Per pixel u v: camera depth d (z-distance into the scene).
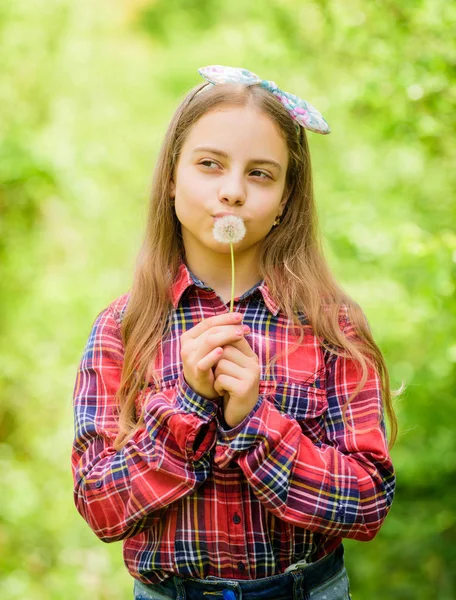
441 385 3.81
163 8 7.28
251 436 1.36
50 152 4.75
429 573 3.99
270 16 4.14
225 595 1.39
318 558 1.47
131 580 4.03
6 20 4.93
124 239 5.05
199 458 1.39
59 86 5.24
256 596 1.40
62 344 4.67
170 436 1.39
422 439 4.18
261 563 1.41
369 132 4.04
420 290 3.29
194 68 6.11
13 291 4.76
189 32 6.98
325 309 1.56
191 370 1.38
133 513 1.40
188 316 1.55
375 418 1.50
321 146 4.61
